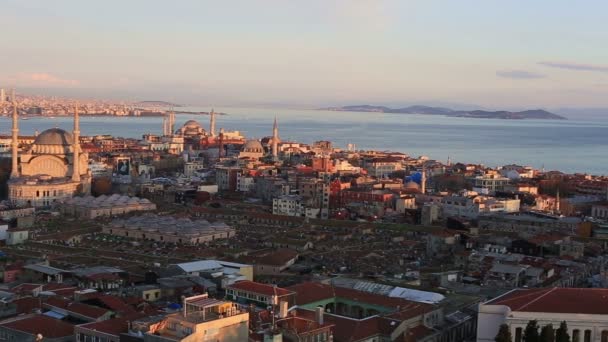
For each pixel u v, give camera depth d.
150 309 193.25
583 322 173.25
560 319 174.00
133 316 175.00
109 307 192.88
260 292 199.25
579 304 178.88
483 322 180.75
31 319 176.50
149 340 142.38
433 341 190.38
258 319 165.62
